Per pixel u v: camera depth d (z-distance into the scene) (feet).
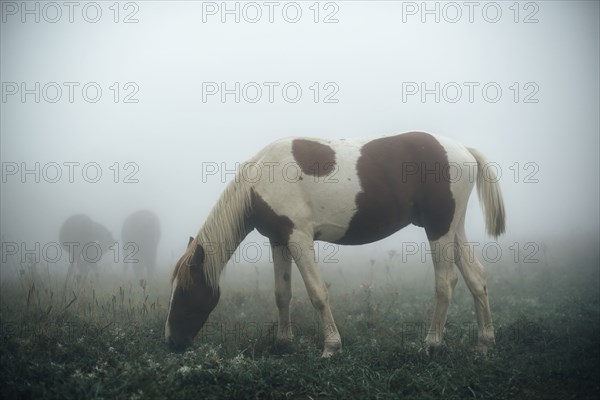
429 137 19.70
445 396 14.23
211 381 14.48
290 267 19.94
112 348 17.51
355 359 16.71
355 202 18.79
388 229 19.62
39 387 13.58
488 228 20.16
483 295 18.99
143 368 14.96
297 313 23.43
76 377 14.38
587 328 20.27
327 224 19.11
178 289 19.21
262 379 14.55
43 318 20.90
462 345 18.69
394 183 18.95
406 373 15.48
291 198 18.74
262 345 19.29
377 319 22.52
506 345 18.76
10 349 17.24
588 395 14.10
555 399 14.10
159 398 13.21
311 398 14.15
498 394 14.33
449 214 19.20
